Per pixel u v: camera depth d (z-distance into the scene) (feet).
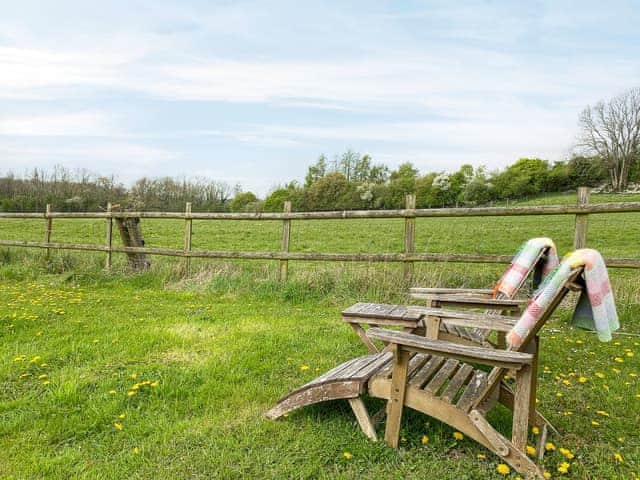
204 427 8.89
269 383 11.28
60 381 11.13
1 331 15.55
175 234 58.75
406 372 8.05
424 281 21.33
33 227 64.64
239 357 12.98
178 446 8.19
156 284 25.90
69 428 8.91
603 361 13.15
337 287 21.85
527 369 7.22
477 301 11.18
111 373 11.77
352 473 7.37
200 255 26.30
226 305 20.74
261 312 19.25
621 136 135.44
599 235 50.98
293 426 8.87
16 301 21.18
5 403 9.93
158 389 10.61
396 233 56.29
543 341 15.02
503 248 44.11
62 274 28.25
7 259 33.12
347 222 73.61
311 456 7.83
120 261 30.58
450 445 8.14
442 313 9.50
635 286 18.84
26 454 8.00
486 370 12.39
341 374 8.86
